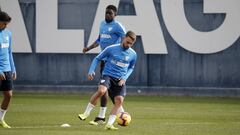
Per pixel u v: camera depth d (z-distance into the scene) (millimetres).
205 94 75125
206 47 74625
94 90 76000
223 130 43906
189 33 74625
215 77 74938
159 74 75312
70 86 76250
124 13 74875
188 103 67312
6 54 43969
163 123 48344
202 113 57156
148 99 71438
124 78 42969
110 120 42688
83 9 75438
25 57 76500
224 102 68812
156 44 74875
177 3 74438
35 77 76688
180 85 75250
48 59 76312
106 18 48906
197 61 74875
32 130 41969
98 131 41500
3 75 43594
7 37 43969
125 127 44688
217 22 74438
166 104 65938
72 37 75688
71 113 55875
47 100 68688
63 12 75688
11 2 75875
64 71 76188
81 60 75875
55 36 75875
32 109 59188
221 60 74750
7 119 50375
